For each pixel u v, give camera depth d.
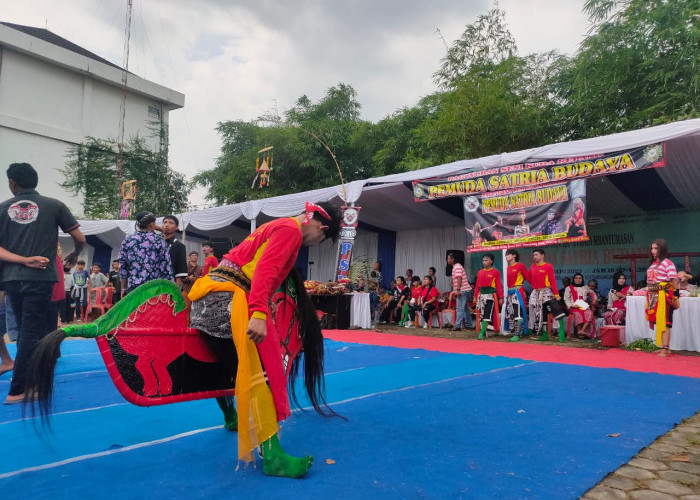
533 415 3.11
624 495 1.96
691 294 7.09
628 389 3.91
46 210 3.68
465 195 9.07
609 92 11.45
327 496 1.89
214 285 2.24
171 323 2.26
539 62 14.13
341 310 10.39
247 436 2.04
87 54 27.44
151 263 4.26
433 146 14.73
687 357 6.07
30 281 3.53
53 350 1.89
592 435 2.70
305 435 2.68
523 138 13.46
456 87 14.09
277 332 2.31
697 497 1.95
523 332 8.33
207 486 1.99
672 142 7.66
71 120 24.80
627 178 9.34
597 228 11.48
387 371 4.84
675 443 2.62
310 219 2.37
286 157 19.97
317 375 2.60
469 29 14.59
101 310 12.33
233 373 2.38
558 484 2.02
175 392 2.25
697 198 9.91
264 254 2.13
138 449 2.45
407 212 12.77
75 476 2.09
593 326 8.63
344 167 19.97
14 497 1.87
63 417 3.10
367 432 2.74
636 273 10.84
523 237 8.41
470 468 2.20
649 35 10.78
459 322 10.26
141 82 27.03
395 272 14.67
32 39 22.89
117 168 24.50
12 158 22.73
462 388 3.94
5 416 3.15
